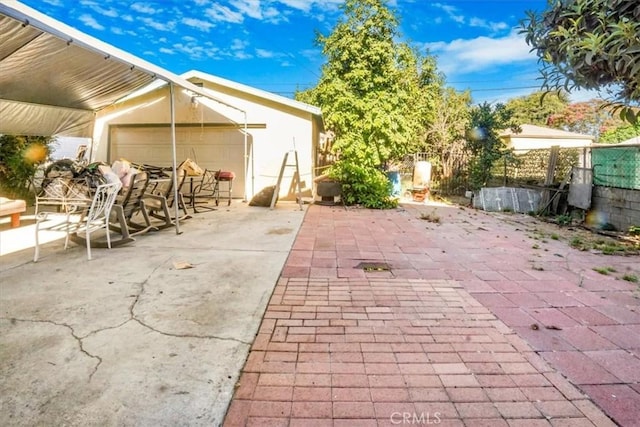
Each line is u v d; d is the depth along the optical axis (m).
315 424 1.73
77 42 3.66
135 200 5.48
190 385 2.00
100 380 2.02
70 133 8.55
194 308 2.98
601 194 7.03
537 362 2.26
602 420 1.76
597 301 3.23
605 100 1.62
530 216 8.15
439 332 2.64
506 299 3.27
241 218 7.23
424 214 8.09
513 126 11.16
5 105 6.62
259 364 2.21
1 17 3.36
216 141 9.98
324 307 3.05
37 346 2.36
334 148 9.80
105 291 3.30
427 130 13.69
